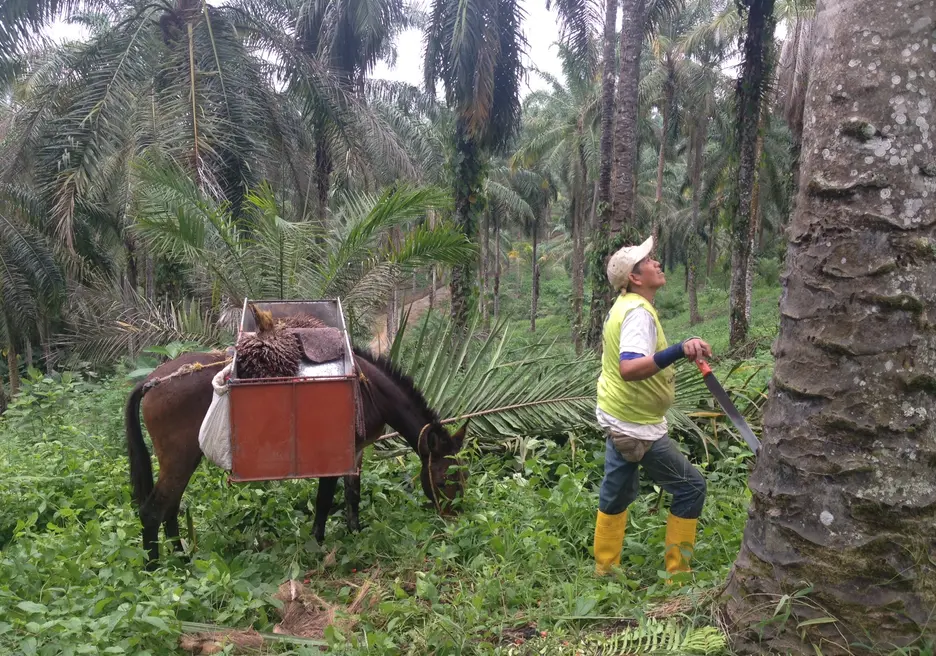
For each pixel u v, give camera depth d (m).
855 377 2.76
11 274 19.86
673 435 6.52
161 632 3.59
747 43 16.88
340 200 15.12
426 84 14.14
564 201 55.38
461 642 3.45
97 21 17.75
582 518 4.93
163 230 8.17
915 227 2.70
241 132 13.02
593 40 17.08
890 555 2.72
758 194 30.84
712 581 3.68
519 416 6.74
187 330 8.88
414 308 32.94
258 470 4.38
